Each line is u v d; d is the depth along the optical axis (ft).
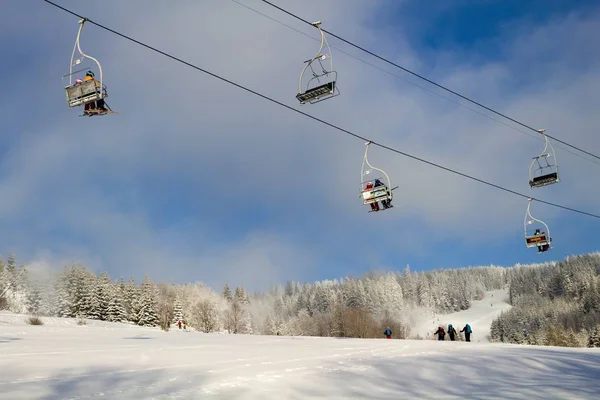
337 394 37.47
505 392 37.91
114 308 319.68
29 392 34.14
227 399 34.30
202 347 73.92
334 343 91.30
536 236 97.60
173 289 499.51
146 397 34.17
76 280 318.65
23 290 339.98
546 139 84.53
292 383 40.83
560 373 48.08
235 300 541.34
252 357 58.90
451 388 40.40
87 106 49.85
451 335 115.14
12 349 62.18
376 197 68.64
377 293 563.07
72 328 151.02
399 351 69.67
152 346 75.05
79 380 39.22
